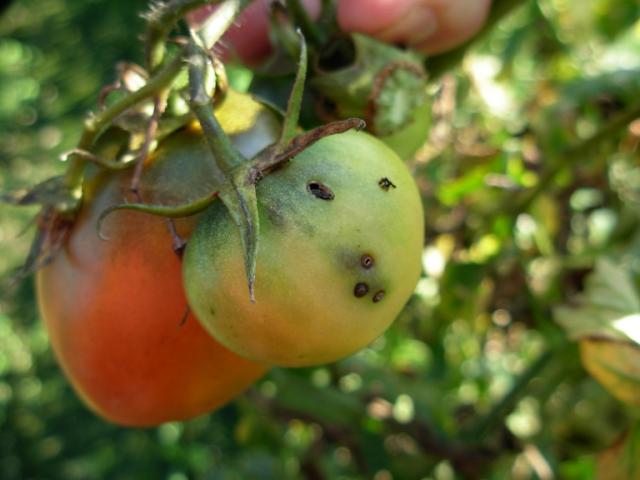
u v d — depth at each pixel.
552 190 0.28
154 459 0.48
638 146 0.28
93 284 0.15
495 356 0.34
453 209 0.28
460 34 0.19
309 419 0.28
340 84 0.17
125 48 0.51
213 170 0.14
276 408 0.28
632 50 0.41
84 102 0.54
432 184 0.28
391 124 0.17
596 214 0.30
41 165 0.67
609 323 0.19
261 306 0.13
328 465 0.31
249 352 0.13
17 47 0.70
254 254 0.12
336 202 0.13
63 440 0.59
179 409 0.16
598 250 0.28
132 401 0.16
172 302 0.15
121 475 0.50
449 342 0.32
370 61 0.17
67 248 0.15
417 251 0.13
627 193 0.30
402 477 0.26
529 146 0.29
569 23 0.37
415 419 0.27
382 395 0.27
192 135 0.15
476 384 0.32
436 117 0.28
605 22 0.35
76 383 0.16
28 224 0.16
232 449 0.40
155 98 0.14
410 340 0.34
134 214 0.15
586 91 0.28
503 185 0.26
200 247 0.13
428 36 0.19
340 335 0.13
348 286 0.13
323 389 0.28
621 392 0.19
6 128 0.69
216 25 0.13
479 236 0.27
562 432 0.26
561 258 0.27
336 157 0.13
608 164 0.29
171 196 0.14
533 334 0.32
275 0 0.17
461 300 0.28
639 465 0.20
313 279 0.12
